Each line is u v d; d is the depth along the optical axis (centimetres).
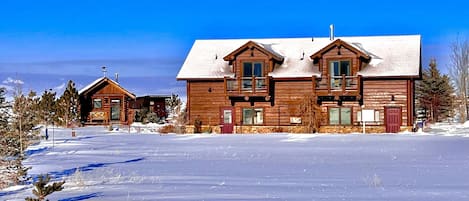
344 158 2080
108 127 4931
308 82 4144
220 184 1406
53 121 5062
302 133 3897
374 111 4056
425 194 1195
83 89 5944
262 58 4184
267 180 1480
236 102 4238
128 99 5981
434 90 6419
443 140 2888
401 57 4166
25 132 1995
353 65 4066
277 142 2959
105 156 2325
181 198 1190
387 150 2381
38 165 1991
